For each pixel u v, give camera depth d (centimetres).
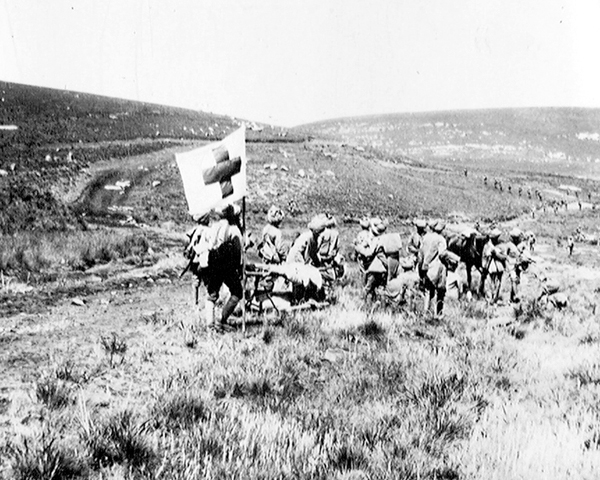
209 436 432
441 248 1044
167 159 6550
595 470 427
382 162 10325
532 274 2248
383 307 1063
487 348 816
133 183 5031
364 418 521
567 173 14575
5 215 2028
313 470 404
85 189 4378
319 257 1157
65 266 1477
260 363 630
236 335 776
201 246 783
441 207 7138
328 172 7744
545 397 621
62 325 832
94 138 7506
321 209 5591
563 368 739
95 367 601
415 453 452
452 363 716
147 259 1752
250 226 3850
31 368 595
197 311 888
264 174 6788
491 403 593
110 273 1470
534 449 464
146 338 741
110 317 921
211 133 9738
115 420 440
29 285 1218
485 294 1510
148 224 3156
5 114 7838
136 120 9688
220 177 742
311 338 770
